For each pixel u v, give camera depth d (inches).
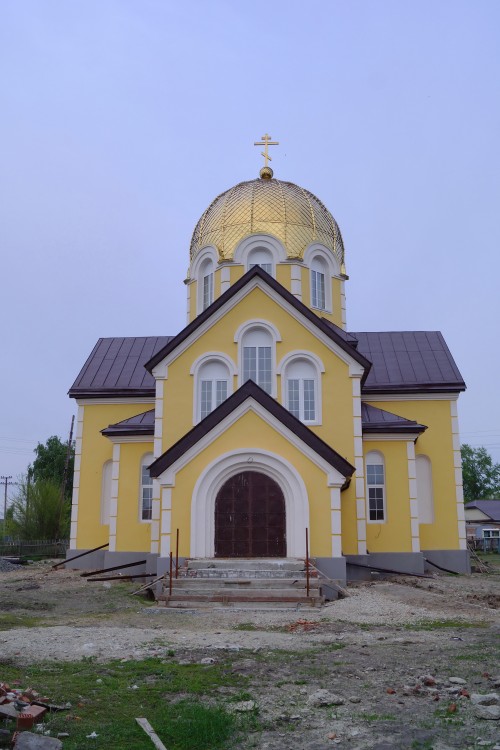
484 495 3752.5
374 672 404.8
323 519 847.7
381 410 1178.6
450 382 1257.4
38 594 823.1
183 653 458.9
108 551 1113.4
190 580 757.9
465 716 324.2
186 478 874.1
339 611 662.5
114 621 626.5
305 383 1027.3
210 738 296.0
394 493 1105.4
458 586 920.9
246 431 874.8
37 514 1910.7
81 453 1289.4
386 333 1427.2
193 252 1295.5
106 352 1414.9
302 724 315.9
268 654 457.1
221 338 1037.8
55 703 337.4
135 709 335.9
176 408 1023.0
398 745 290.4
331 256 1238.9
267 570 782.5
